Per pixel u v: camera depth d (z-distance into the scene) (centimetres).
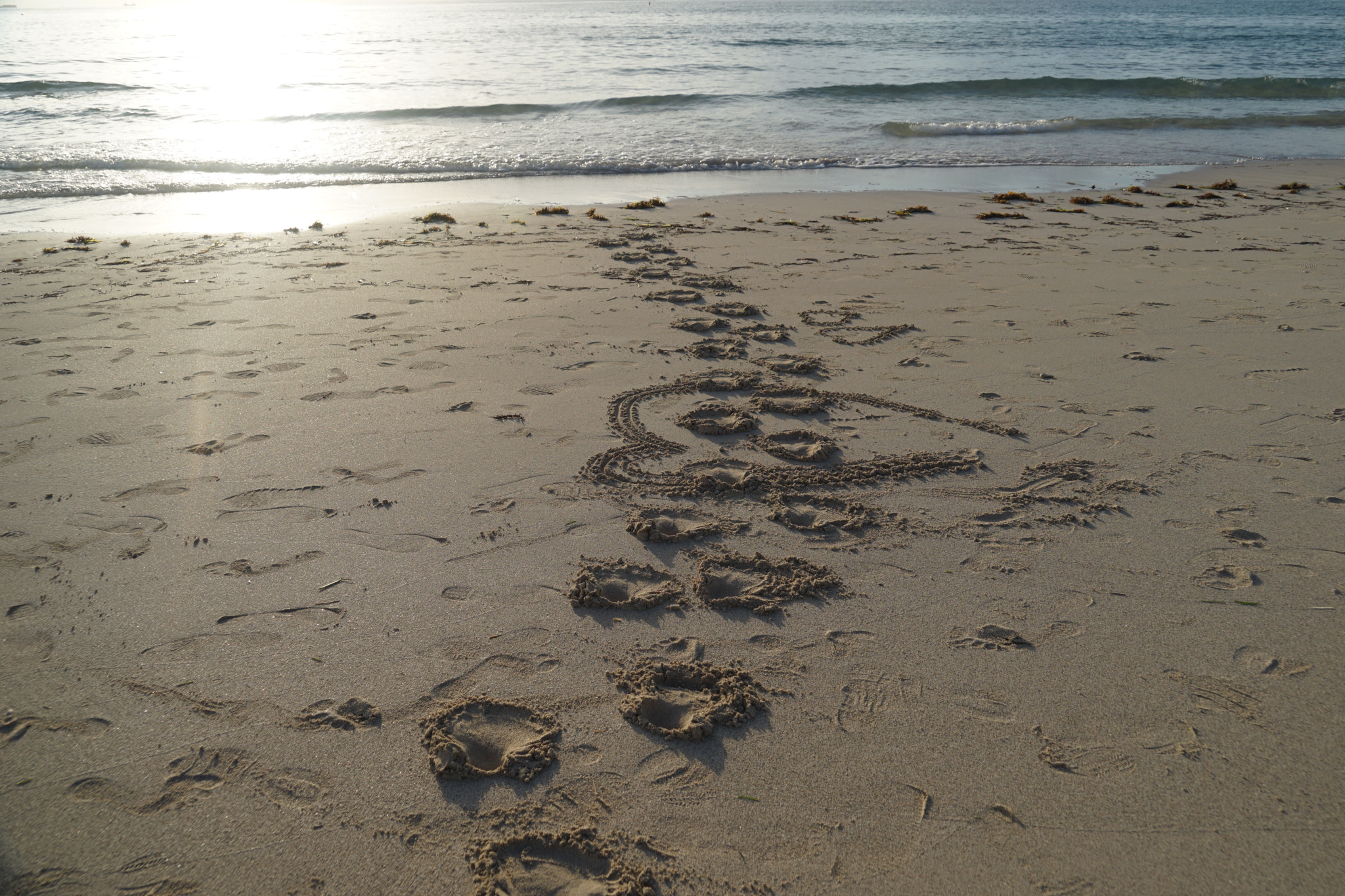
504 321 534
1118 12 5753
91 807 186
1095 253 719
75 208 927
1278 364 456
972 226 835
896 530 303
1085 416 397
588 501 320
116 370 443
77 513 304
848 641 244
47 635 240
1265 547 289
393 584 267
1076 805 188
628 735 209
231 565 275
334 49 3044
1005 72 2083
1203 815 186
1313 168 1148
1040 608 259
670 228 823
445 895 167
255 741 204
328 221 867
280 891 167
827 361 468
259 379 433
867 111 1595
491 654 237
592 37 3519
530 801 189
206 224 852
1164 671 231
